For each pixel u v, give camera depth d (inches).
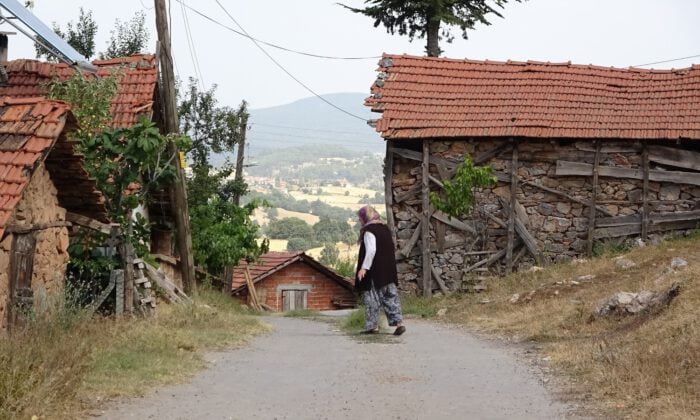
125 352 417.1
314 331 621.9
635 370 362.3
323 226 3097.9
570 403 337.7
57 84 716.0
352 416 318.0
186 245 826.2
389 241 582.2
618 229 927.7
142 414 313.7
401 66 1010.1
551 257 927.7
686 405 309.0
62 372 324.5
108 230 544.7
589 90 978.7
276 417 316.2
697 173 917.8
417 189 934.4
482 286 870.4
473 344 527.2
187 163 1186.0
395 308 577.3
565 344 476.1
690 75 988.6
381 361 449.4
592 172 925.2
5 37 840.3
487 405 336.8
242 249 1091.3
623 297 534.9
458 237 932.0
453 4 1333.7
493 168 932.0
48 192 498.9
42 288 474.3
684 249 803.4
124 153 554.9
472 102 959.0
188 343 472.1
